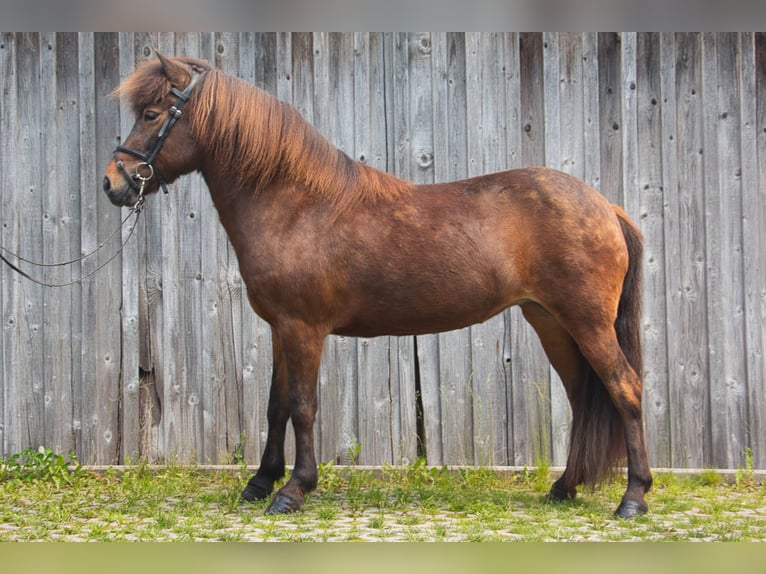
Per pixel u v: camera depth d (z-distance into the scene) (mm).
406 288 3820
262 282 3799
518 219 3832
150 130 3865
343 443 4969
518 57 4938
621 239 3857
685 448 4895
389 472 4824
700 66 4918
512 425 4953
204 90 3879
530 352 4957
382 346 4984
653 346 4914
